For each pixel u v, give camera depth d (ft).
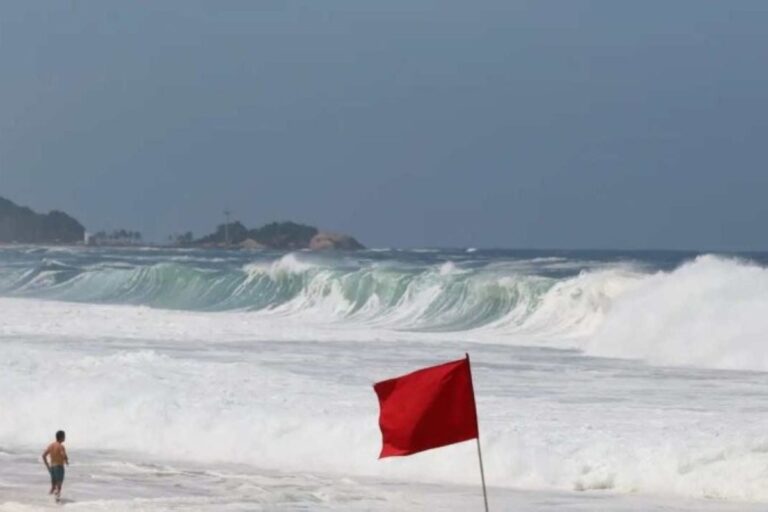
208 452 263.49
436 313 599.16
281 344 452.35
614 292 519.19
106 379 315.99
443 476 239.09
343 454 254.47
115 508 204.13
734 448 234.17
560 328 527.81
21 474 236.22
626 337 435.12
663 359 410.52
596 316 521.24
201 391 307.78
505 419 281.13
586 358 418.72
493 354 429.38
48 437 278.26
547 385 343.67
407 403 138.10
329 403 296.30
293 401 298.76
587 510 206.90
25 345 428.15
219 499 213.46
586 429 268.21
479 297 587.27
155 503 209.15
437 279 622.95
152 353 354.95
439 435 138.21
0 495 215.72
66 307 629.51
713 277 443.32
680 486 223.71
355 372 361.92
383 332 519.60
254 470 244.01
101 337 463.83
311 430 266.16
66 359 354.33
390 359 404.36
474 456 241.76
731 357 395.34
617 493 223.10
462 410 138.21
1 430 282.36
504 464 238.68
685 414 289.33
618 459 237.25
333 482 231.30
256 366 352.28
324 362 391.04
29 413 289.53
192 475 237.66
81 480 231.09
